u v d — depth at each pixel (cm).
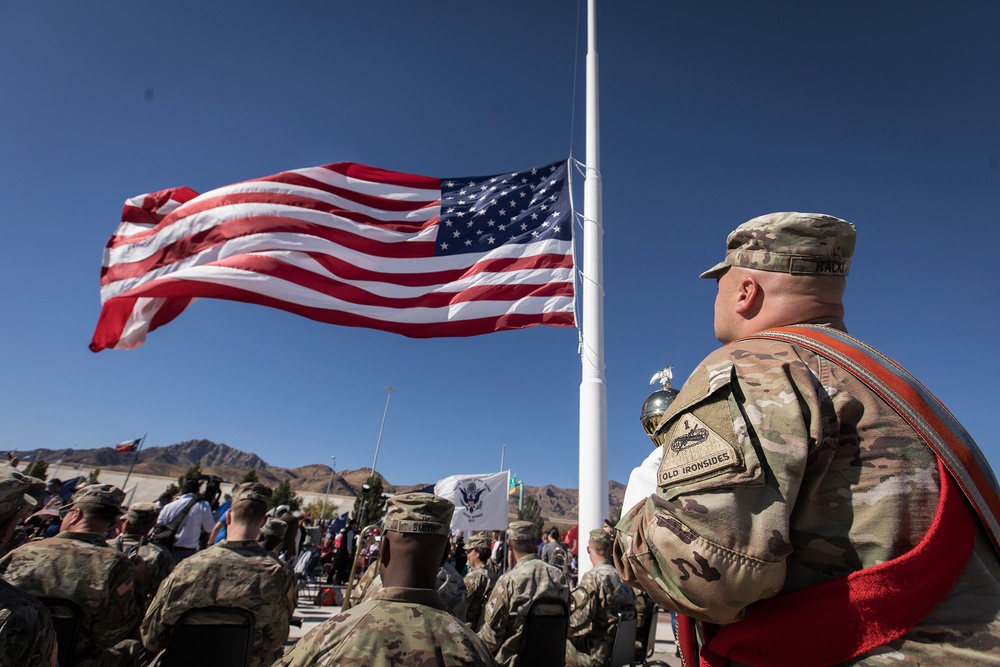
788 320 145
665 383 278
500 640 468
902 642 100
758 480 105
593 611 515
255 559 381
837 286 148
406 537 216
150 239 743
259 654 376
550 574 488
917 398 119
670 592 112
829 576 108
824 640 104
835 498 111
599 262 666
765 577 100
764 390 119
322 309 686
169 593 357
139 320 735
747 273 155
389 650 192
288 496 6216
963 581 105
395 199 749
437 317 689
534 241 707
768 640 109
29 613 210
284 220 713
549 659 467
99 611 372
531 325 664
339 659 189
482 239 723
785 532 102
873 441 114
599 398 600
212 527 793
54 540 383
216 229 718
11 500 219
